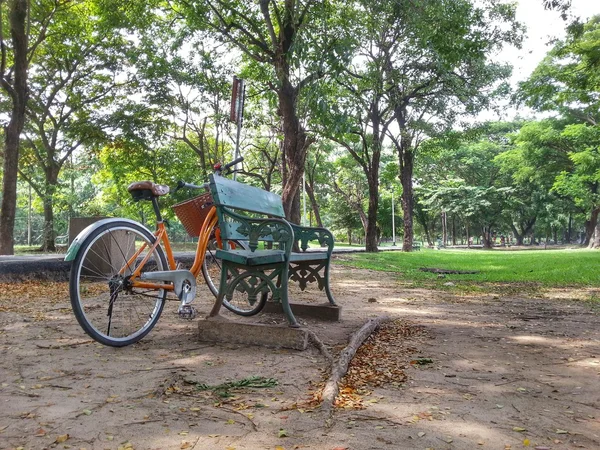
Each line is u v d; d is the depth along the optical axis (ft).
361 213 143.43
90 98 84.89
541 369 9.93
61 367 9.59
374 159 88.79
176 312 16.25
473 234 249.55
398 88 75.87
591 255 76.38
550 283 32.40
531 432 6.64
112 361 10.07
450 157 162.71
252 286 11.92
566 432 6.66
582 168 100.17
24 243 208.85
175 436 6.35
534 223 202.18
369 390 8.41
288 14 44.80
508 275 39.75
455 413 7.32
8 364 9.80
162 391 8.08
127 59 80.69
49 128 92.53
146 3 57.67
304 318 15.39
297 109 46.03
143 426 6.68
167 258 12.49
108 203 126.21
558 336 13.41
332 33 40.88
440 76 71.92
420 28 45.88
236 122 16.14
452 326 15.01
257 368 9.59
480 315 17.49
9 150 55.36
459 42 46.62
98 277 11.59
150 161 83.92
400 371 9.62
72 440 6.23
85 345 11.50
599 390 8.55
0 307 17.70
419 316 17.16
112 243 11.70
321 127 47.70
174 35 70.23
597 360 10.69
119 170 91.91
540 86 65.05
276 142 93.45
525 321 16.10
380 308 19.21
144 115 80.23
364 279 35.22
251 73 64.44
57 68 83.87
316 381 8.80
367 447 6.06
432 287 29.37
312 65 37.17
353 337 11.91
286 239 11.38
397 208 199.00
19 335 12.62
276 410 7.32
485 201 159.33
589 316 17.29
